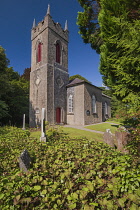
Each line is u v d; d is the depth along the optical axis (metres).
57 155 3.71
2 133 7.46
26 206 1.71
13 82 21.95
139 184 2.06
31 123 18.05
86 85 17.50
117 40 5.62
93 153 3.77
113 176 2.47
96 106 19.50
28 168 2.87
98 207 1.71
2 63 15.87
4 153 3.94
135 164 2.77
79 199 1.77
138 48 4.69
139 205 1.62
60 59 18.66
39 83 17.14
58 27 18.34
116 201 1.72
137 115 3.56
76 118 17.17
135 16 6.09
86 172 2.62
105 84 10.20
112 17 6.10
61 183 2.24
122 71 5.56
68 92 18.80
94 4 9.66
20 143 5.16
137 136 3.36
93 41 11.09
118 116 4.39
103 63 8.12
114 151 4.05
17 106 21.64
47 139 6.07
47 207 1.68
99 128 13.12
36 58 18.47
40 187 2.01
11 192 1.90
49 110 15.91
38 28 18.31
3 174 2.70
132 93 5.57
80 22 10.44
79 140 5.89
